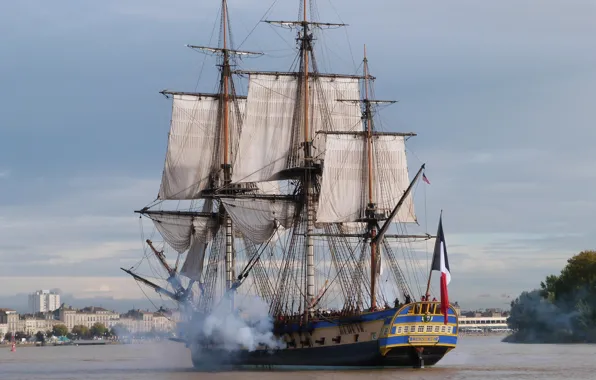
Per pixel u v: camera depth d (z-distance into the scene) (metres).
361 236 137.38
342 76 150.00
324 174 137.75
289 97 147.88
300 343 131.38
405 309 117.62
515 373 119.38
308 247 140.25
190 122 159.00
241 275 147.75
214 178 158.75
